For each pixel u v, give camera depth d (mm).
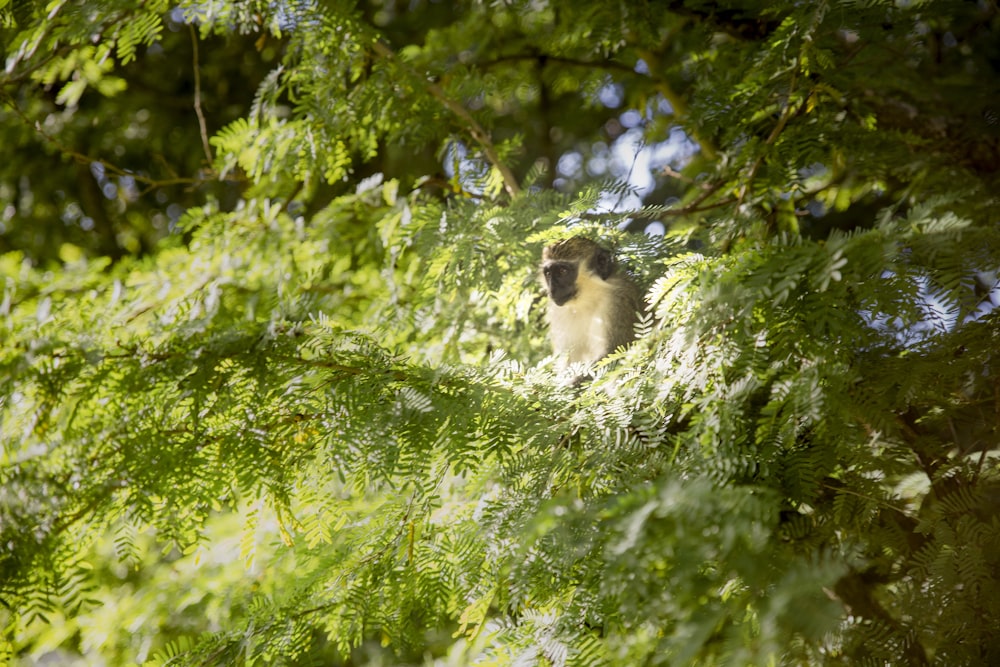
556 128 8289
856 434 3279
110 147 7574
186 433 3551
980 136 4930
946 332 3416
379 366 3660
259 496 3502
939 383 3490
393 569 3682
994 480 3678
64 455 3447
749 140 4527
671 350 3613
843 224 6176
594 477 3482
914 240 3092
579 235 4426
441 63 6191
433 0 7840
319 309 4301
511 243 4516
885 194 5762
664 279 3748
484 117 5535
